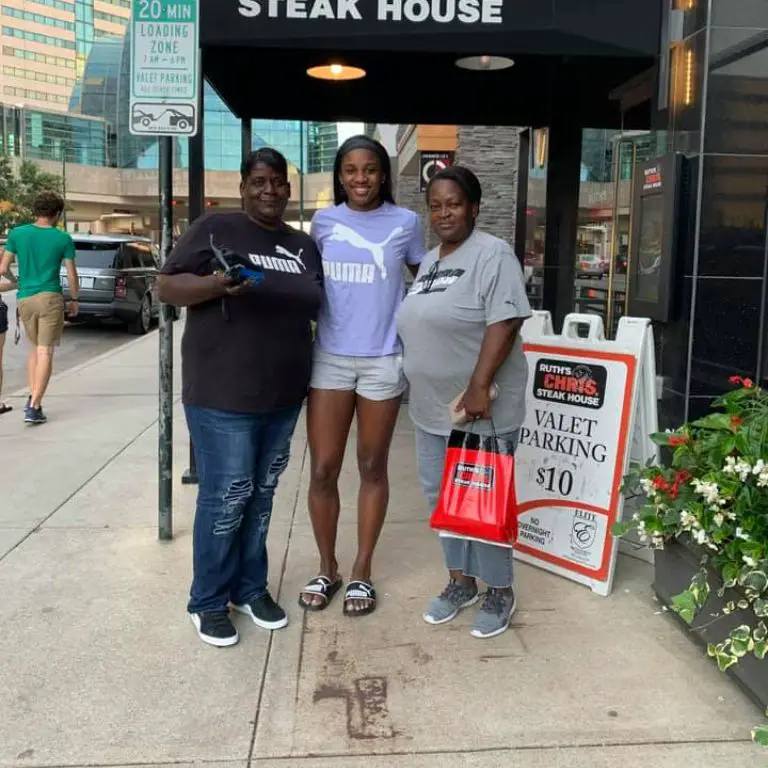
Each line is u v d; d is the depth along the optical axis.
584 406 3.87
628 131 5.96
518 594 3.72
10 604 3.61
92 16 141.88
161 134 4.09
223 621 3.30
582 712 2.79
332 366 3.43
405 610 3.57
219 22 4.37
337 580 3.74
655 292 4.51
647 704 2.84
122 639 3.30
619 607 3.59
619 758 2.55
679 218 4.34
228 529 3.25
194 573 3.33
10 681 2.98
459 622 3.46
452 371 3.23
